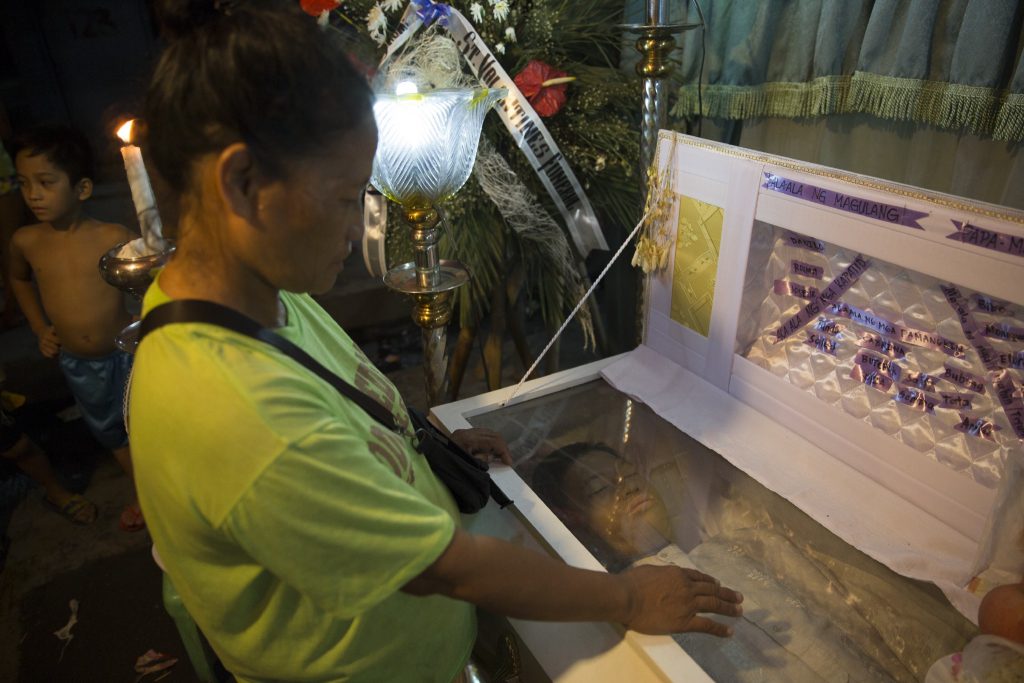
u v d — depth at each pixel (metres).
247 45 0.49
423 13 1.23
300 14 0.53
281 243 0.56
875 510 0.95
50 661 1.60
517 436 1.15
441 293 1.13
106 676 1.56
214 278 0.58
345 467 0.54
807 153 1.52
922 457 0.92
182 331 0.54
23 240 1.79
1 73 2.89
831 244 0.98
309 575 0.54
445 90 0.95
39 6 2.81
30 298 1.90
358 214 0.61
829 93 1.37
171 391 0.52
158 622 1.68
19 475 2.14
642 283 1.34
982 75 1.14
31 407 2.38
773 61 1.48
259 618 0.64
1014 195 1.16
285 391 0.54
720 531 0.97
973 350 0.87
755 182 1.02
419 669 0.77
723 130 1.66
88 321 1.80
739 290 1.10
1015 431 0.84
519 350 1.96
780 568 0.90
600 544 0.94
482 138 1.43
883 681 0.76
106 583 1.78
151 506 0.57
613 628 0.78
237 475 0.51
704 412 1.17
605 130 1.49
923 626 0.81
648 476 1.06
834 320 1.03
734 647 0.79
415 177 0.97
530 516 0.94
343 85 0.52
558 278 1.62
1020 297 0.76
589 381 1.30
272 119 0.49
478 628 0.94
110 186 2.85
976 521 0.88
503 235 1.56
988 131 1.17
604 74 1.52
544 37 1.40
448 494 0.86
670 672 0.71
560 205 1.42
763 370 1.11
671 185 1.17
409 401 2.37
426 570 0.57
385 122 0.92
